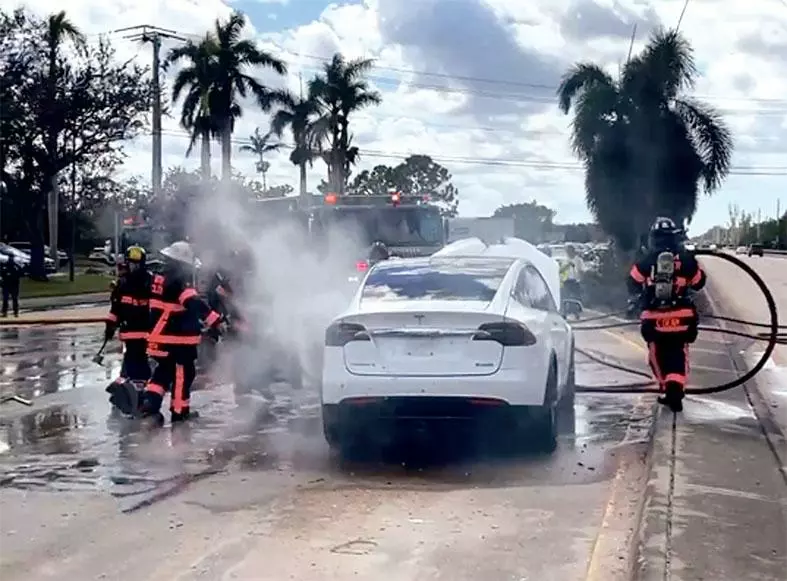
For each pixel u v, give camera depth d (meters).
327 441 8.75
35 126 41.97
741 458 7.90
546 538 6.31
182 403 10.45
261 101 49.06
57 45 43.22
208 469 8.20
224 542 6.22
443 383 8.23
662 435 8.80
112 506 7.05
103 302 35.03
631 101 36.00
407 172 91.69
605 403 11.62
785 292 36.69
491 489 7.57
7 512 6.89
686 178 35.97
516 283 9.17
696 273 10.06
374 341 8.40
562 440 9.41
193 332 10.47
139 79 44.03
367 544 6.18
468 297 8.78
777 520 6.20
